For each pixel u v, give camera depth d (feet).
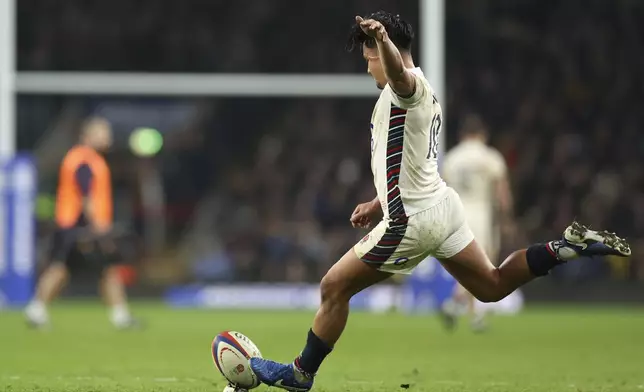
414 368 117.19
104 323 187.62
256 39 246.68
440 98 239.50
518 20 250.57
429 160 76.48
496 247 202.59
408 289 227.61
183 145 246.88
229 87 246.47
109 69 246.06
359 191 247.91
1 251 226.17
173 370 113.29
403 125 75.05
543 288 246.68
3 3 238.89
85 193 173.06
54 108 247.09
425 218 76.02
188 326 182.91
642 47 251.80
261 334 165.27
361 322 196.54
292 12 246.06
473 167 181.27
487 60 250.98
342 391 93.30
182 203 246.06
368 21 71.67
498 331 174.91
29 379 103.65
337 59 245.45
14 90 242.58
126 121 247.09
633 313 220.84
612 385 100.27
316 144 249.14
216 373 110.01
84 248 174.40
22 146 246.27
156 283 244.83
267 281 244.42
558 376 109.29
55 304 237.66
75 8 246.06
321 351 78.43
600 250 78.07
